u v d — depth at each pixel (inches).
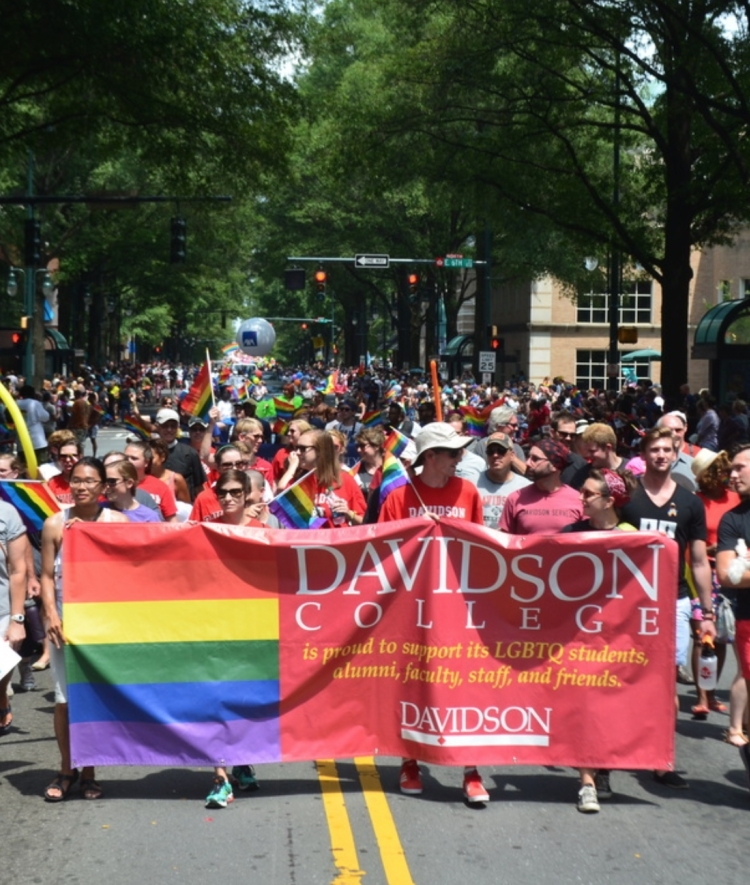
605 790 293.3
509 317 2591.0
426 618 286.5
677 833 269.7
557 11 1000.2
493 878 240.5
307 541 287.1
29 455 358.0
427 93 1127.0
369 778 307.4
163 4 914.7
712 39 948.0
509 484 396.2
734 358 1288.1
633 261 1217.4
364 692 289.7
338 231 2250.2
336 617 288.0
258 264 2743.6
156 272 2546.8
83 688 283.7
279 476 505.7
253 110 1036.5
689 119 1030.4
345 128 1159.0
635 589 286.8
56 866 246.1
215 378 1780.3
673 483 329.7
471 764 285.1
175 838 261.7
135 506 353.4
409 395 1690.5
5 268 1947.6
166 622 285.1
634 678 287.1
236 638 286.7
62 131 1031.0
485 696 286.5
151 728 284.5
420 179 1299.2
